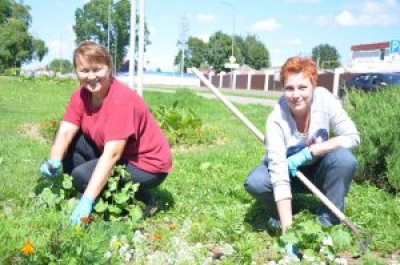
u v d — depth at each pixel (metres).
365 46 42.50
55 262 2.92
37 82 30.88
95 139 4.09
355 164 3.78
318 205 4.50
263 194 3.91
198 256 3.28
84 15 82.38
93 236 3.30
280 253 3.43
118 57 81.56
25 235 3.34
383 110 5.89
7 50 67.62
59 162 4.11
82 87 4.07
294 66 3.60
